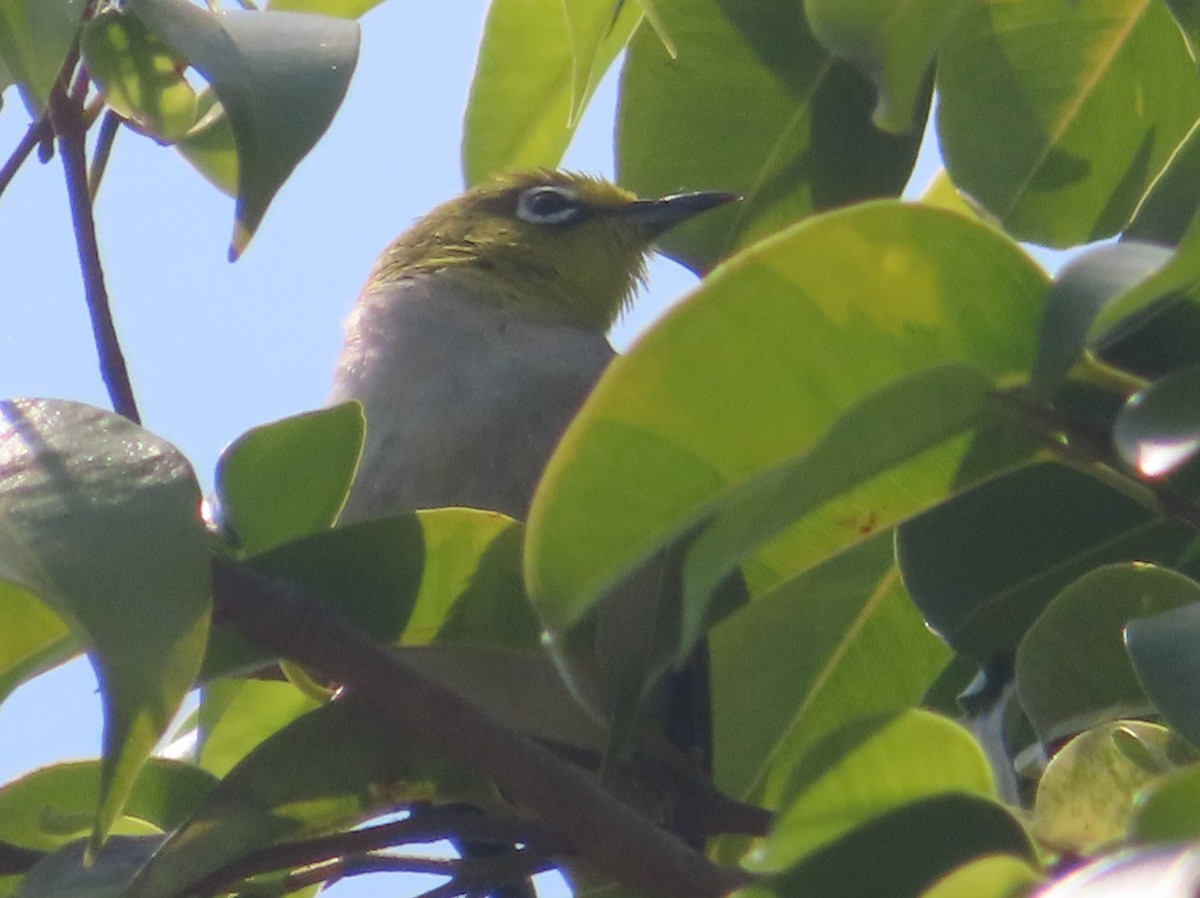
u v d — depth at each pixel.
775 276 4.00
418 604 5.59
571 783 4.87
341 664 4.87
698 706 7.90
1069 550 5.88
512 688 7.11
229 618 4.88
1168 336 4.98
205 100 6.98
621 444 4.05
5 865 5.54
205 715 6.81
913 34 4.51
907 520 5.34
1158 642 4.28
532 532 4.00
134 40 6.19
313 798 5.39
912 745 4.35
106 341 5.77
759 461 4.15
